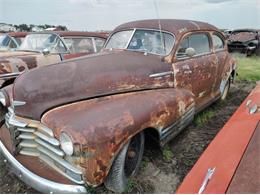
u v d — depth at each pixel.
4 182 3.16
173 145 3.97
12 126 3.00
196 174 1.77
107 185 2.74
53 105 2.94
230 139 2.07
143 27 4.45
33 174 2.62
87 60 3.61
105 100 3.16
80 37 7.21
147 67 3.74
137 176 3.16
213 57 5.16
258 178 1.55
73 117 2.66
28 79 3.14
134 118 2.79
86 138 2.40
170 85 3.95
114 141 2.53
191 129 4.59
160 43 4.19
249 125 2.20
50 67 3.33
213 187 1.55
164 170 3.34
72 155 2.46
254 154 1.77
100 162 2.46
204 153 2.02
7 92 3.60
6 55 6.14
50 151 2.75
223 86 5.80
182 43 4.26
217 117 5.23
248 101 2.88
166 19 4.65
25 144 2.94
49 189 2.52
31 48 7.11
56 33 6.90
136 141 3.01
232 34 14.87
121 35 4.64
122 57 3.89
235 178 1.57
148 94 3.42
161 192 2.94
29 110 2.95
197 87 4.62
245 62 11.44
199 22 5.05
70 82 3.13
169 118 3.31
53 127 2.61
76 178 2.49
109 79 3.34
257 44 13.83
